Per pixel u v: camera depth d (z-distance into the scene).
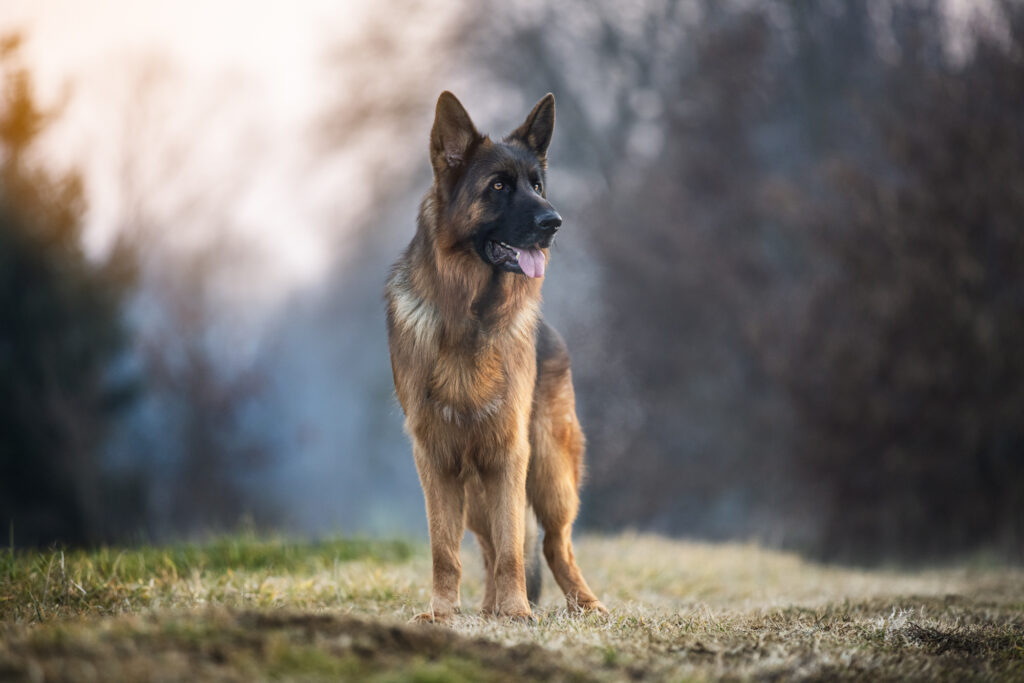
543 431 6.12
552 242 5.72
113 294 22.59
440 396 5.47
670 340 24.89
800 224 19.33
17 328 20.92
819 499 17.77
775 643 4.43
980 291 15.69
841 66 25.42
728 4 28.31
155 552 7.82
